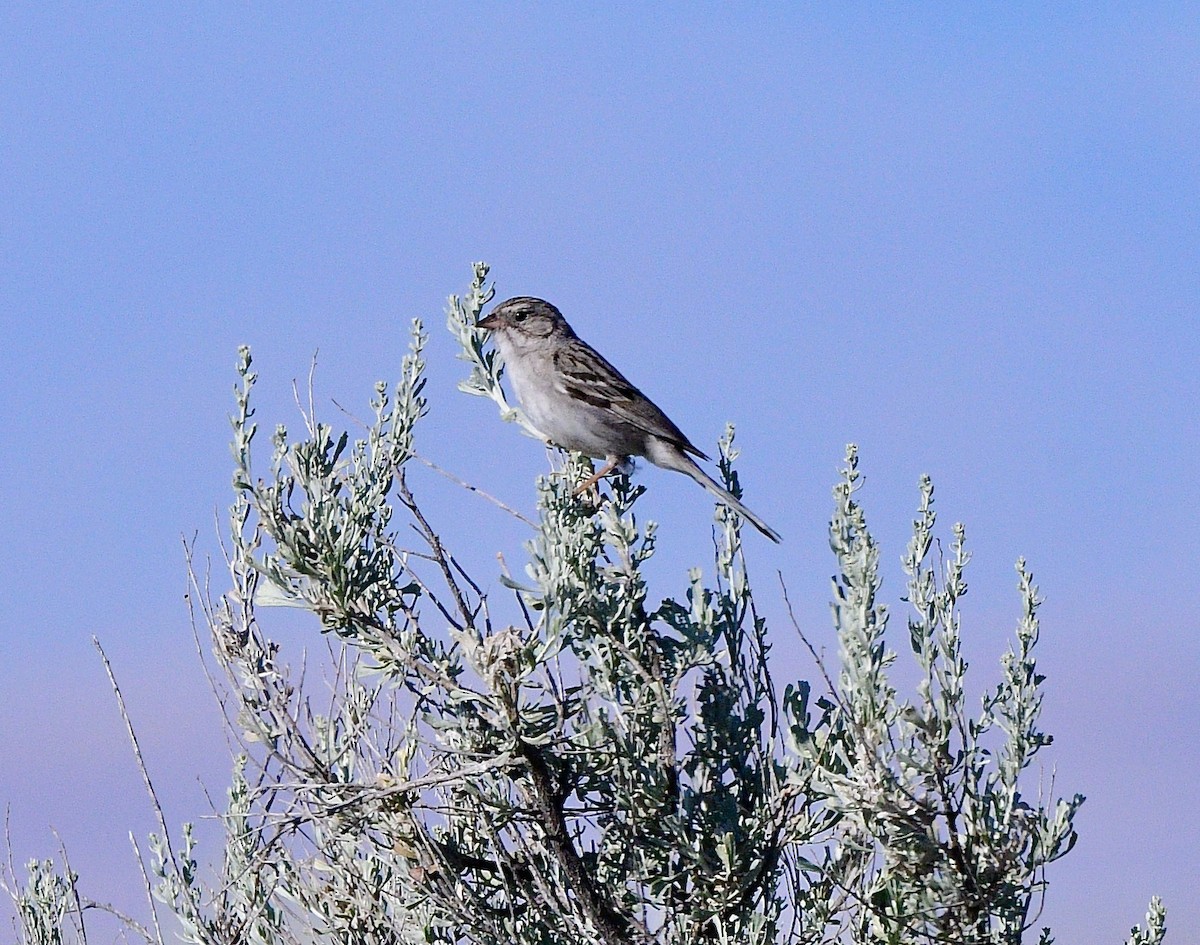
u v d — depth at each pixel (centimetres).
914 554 1009
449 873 1083
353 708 1121
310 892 1119
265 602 1086
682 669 1127
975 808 972
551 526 1083
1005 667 1027
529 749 1027
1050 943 1041
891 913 1010
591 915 1070
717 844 1076
